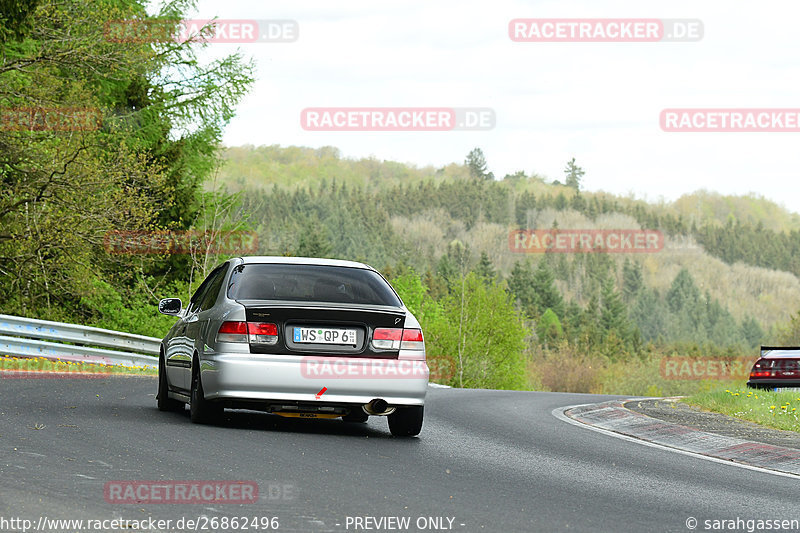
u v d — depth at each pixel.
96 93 92.56
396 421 27.59
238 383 25.62
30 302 85.69
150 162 97.94
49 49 71.38
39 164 73.69
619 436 31.30
